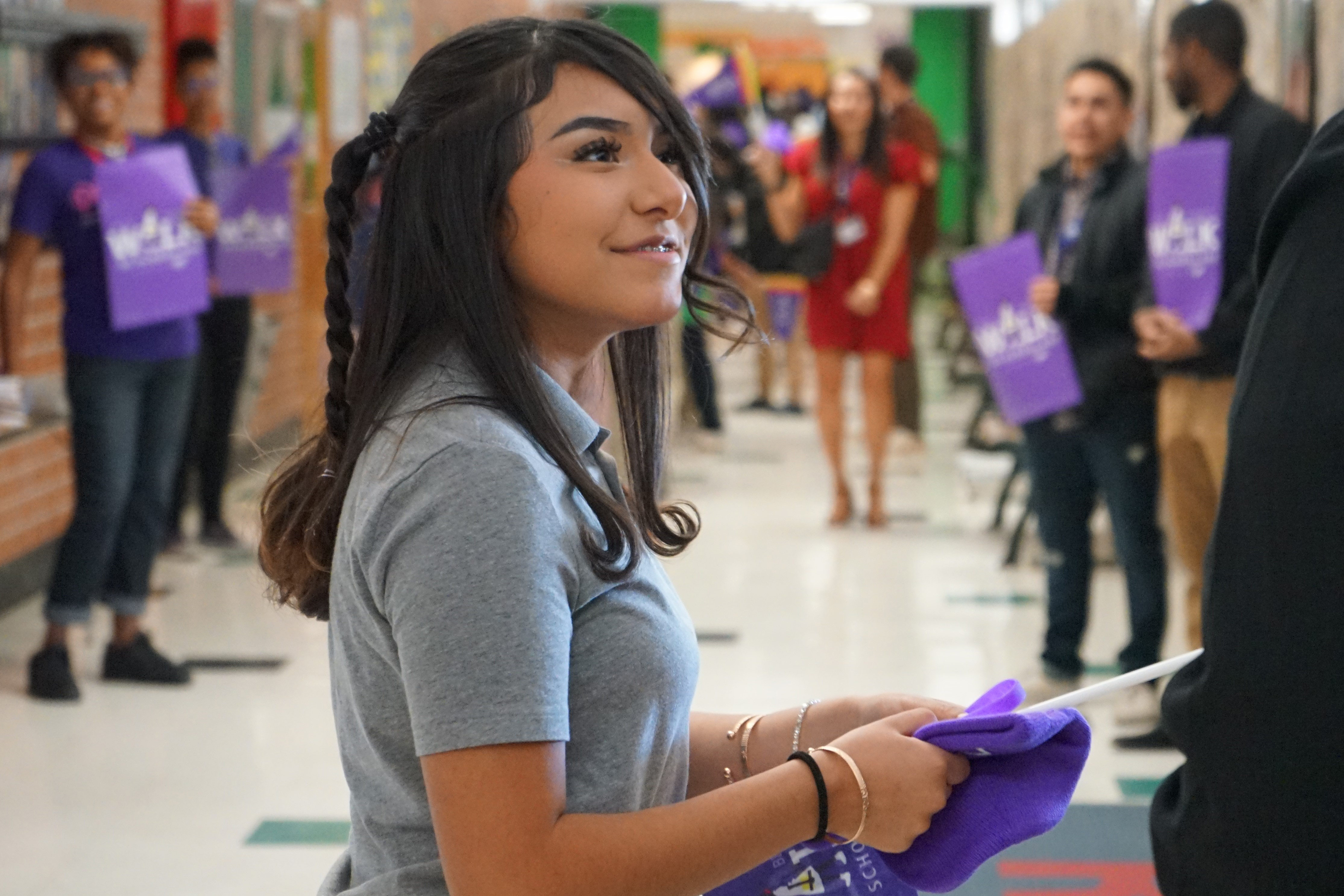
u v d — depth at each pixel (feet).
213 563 23.70
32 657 17.08
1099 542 24.57
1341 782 4.11
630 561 4.49
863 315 26.08
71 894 11.98
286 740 15.69
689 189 4.97
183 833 13.23
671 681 4.55
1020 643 19.48
